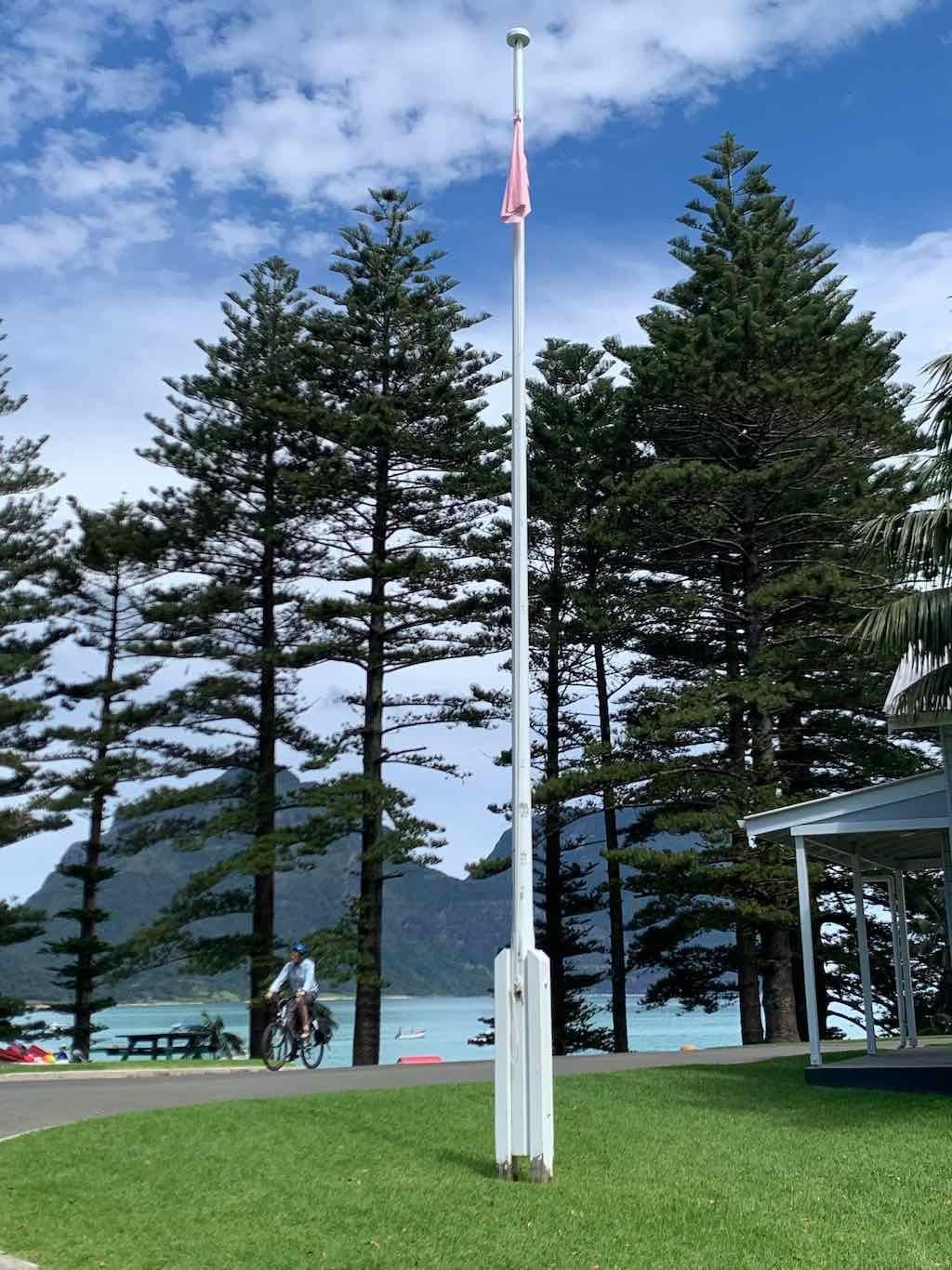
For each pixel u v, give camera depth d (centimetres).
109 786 3294
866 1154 916
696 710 2659
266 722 3297
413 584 3238
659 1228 674
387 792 2994
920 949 3428
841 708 2989
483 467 3269
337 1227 671
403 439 3108
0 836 3120
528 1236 656
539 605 3394
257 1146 896
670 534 3027
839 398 2736
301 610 3064
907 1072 1355
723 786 2803
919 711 1427
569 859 3584
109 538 3312
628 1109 1158
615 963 3309
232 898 3159
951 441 1248
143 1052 3256
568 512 3306
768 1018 2708
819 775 3106
